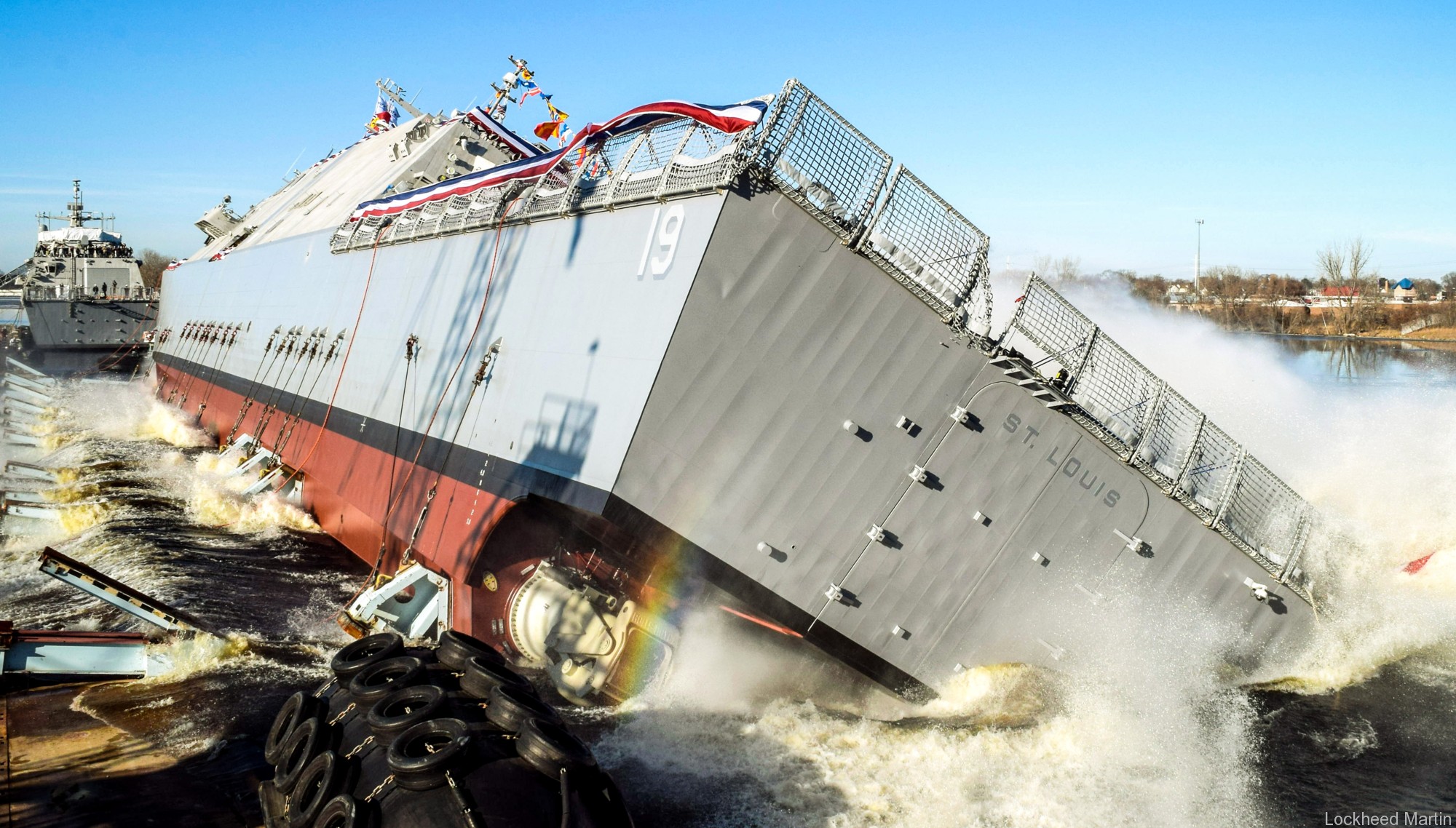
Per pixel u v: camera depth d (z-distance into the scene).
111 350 77.94
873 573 16.38
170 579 23.62
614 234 17.39
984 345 15.91
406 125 48.47
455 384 22.00
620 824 9.38
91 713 14.80
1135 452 16.84
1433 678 18.55
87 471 38.19
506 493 17.84
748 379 15.25
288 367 36.34
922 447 16.09
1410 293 131.88
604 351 16.42
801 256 15.03
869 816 12.98
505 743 9.57
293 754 10.47
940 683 17.20
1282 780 14.55
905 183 15.58
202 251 69.44
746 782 13.73
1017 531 16.83
